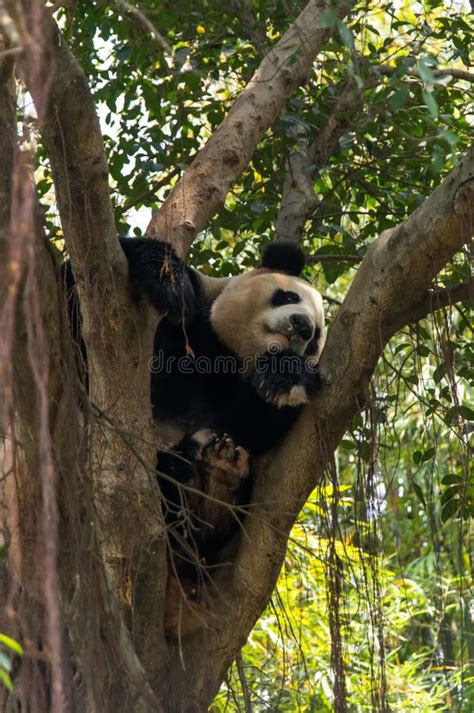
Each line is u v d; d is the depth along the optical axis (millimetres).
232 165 7656
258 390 7875
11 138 4762
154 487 6430
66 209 6027
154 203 10508
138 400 6523
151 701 5566
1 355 3941
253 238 11398
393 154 9695
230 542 8055
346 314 7180
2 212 4586
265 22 9547
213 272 10734
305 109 9625
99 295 6242
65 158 5824
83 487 5230
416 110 8773
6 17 3811
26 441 5012
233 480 7992
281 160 10242
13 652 4973
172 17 9102
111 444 6465
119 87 9594
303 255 9539
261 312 9047
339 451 11945
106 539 6488
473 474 8203
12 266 3629
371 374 7184
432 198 6805
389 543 14273
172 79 9266
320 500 7426
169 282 6734
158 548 6680
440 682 12555
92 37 9266
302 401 7238
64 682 4902
